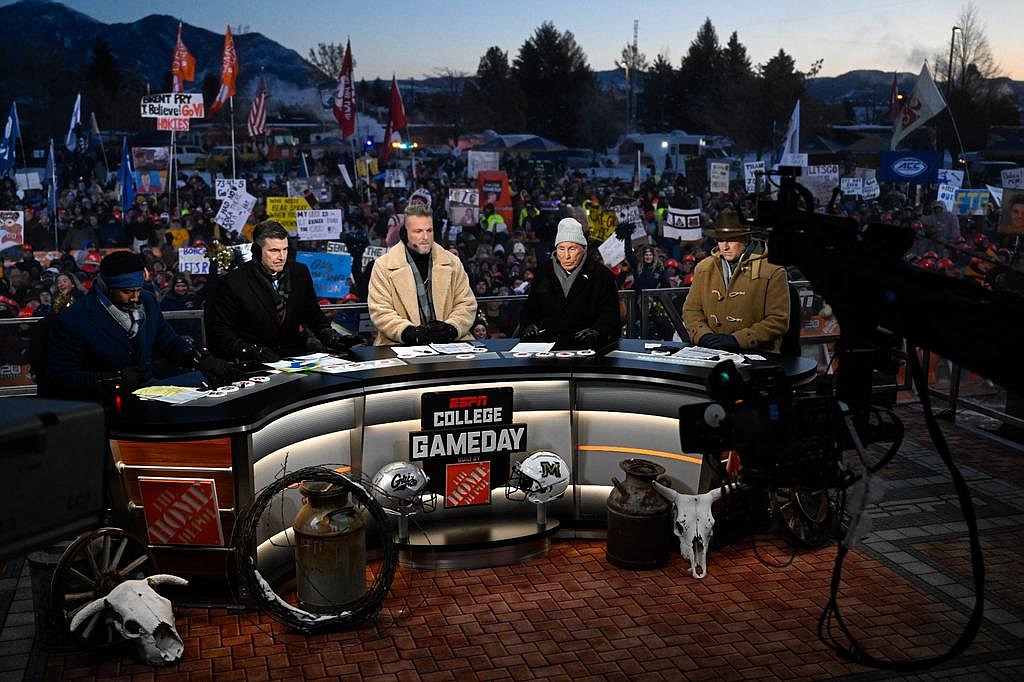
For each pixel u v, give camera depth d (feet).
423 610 17.19
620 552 18.93
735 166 120.67
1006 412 28.48
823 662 15.29
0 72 237.45
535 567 19.15
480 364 19.65
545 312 22.35
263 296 20.20
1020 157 106.93
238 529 16.15
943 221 56.49
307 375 18.90
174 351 18.94
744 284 21.72
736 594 17.85
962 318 8.55
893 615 16.98
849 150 114.21
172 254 48.29
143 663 15.16
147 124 173.27
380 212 61.52
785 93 210.79
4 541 5.95
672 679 14.75
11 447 5.99
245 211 37.73
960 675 14.85
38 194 79.41
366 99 260.62
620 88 325.01
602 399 20.10
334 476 16.29
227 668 15.08
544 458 19.26
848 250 9.78
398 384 18.86
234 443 16.21
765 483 11.90
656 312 31.71
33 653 15.60
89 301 17.67
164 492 16.43
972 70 164.66
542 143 143.74
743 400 11.94
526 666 15.16
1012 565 19.29
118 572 15.78
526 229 63.31
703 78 307.37
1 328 27.40
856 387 10.75
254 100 71.26
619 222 46.03
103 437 6.61
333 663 15.24
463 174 126.31
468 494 19.54
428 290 22.31
